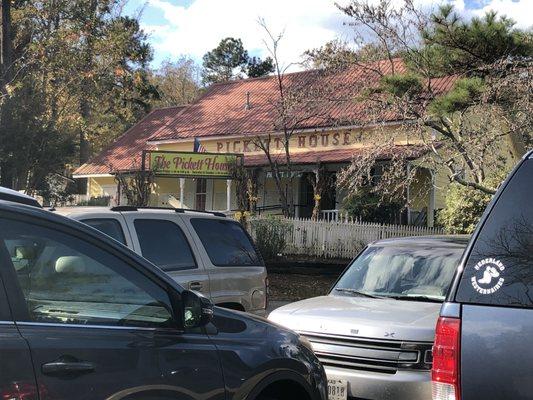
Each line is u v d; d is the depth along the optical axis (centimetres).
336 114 2277
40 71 2559
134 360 297
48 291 286
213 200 2756
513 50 1307
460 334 278
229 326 372
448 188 1694
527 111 1140
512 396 261
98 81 2989
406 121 1273
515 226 280
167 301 333
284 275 1553
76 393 270
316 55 1925
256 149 2588
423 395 484
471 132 1215
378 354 509
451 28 1345
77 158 3969
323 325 543
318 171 2173
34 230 289
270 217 1786
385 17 1559
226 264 717
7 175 2022
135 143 3266
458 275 288
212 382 328
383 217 1939
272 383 366
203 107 3108
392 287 627
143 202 1838
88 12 2872
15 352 255
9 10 2162
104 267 312
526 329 262
